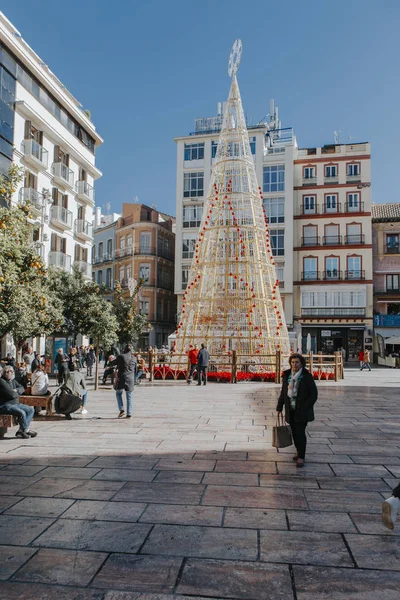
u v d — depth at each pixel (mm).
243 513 5020
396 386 19547
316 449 7898
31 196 26906
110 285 50625
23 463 6980
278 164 45094
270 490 5758
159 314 47812
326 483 6039
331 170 45594
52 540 4375
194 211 45656
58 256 29438
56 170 30406
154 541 4355
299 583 3645
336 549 4207
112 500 5406
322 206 45250
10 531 4570
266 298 21469
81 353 30781
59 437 8828
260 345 20844
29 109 27062
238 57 24156
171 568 3865
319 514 5000
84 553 4121
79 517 4906
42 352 28328
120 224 51156
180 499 5438
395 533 4539
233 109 24328
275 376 19406
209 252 22094
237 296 20906
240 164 22906
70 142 32594
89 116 35562
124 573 3785
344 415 11586
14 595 3463
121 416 11031
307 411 6766
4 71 25359
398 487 4262
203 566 3898
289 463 6988
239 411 12062
